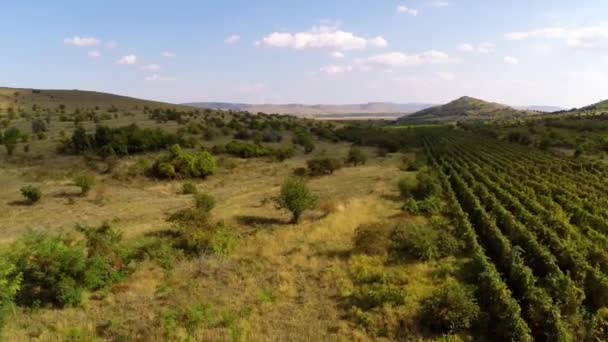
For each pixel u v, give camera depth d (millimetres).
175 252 22688
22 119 93750
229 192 41469
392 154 74562
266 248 23719
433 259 21984
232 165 55031
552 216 26469
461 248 23266
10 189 39781
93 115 99875
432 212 31719
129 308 16812
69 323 15523
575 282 18094
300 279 19703
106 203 35812
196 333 14727
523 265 19469
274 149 67750
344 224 28078
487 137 100312
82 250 18844
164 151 61594
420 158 61844
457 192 38438
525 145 82188
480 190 35719
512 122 147000
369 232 23672
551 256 19672
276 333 14938
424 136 103000
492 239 23219
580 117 138375
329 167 52812
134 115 109188
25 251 18781
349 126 121750
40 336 14438
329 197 37438
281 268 21016
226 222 28719
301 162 61125
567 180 42125
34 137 68500
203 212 27828
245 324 15383
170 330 14695
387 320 15641
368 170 54875
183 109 143250
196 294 18078
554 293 16672
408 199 35000
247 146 64438
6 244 23766
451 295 15500
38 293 17438
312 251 23359
